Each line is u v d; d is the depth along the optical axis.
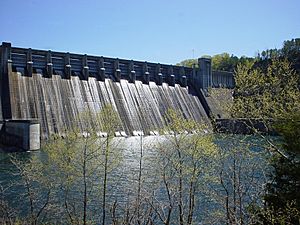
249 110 22.12
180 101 89.38
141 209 22.72
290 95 19.05
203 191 24.09
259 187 21.70
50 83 66.44
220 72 107.56
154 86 87.50
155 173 27.89
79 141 23.69
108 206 24.06
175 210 23.73
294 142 15.20
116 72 80.38
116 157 26.77
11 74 62.19
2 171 35.94
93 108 68.75
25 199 25.31
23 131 47.66
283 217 13.53
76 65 74.25
